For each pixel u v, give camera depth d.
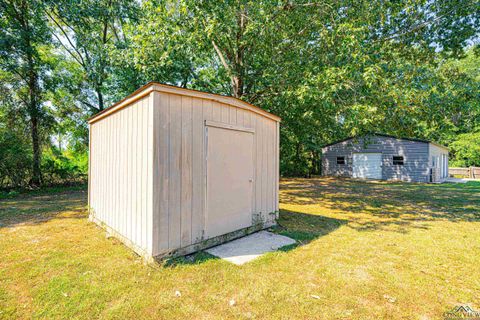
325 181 14.44
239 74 7.42
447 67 9.76
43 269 2.80
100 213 4.57
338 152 17.36
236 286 2.50
